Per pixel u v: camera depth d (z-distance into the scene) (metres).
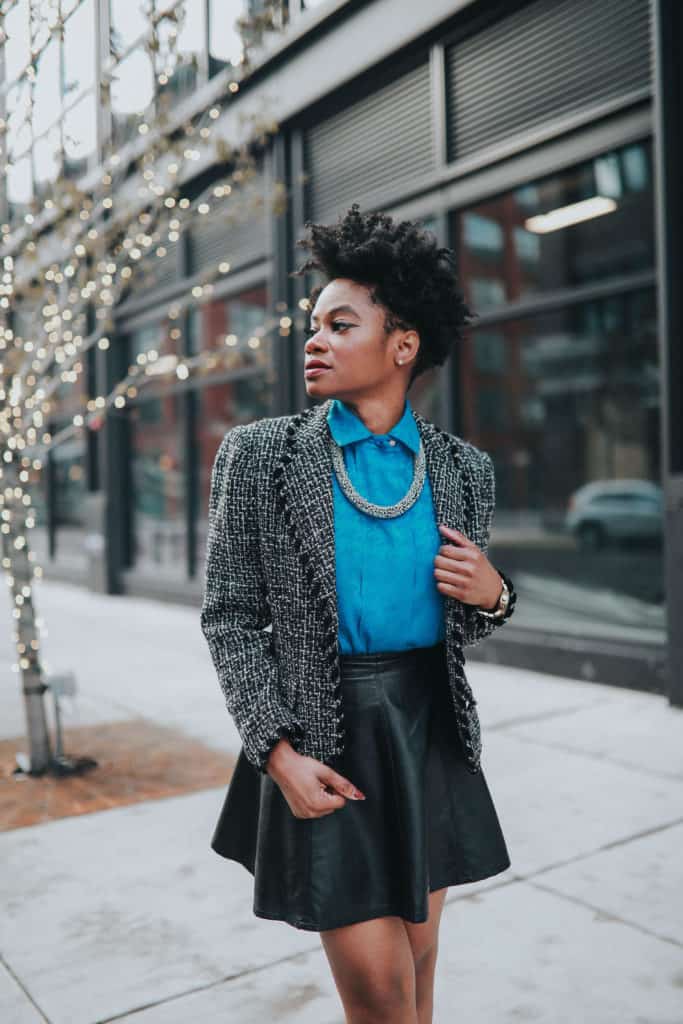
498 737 4.68
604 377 18.55
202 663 7.07
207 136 5.63
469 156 6.57
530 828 3.43
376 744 1.42
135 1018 2.22
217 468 1.50
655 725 4.87
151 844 3.38
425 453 1.50
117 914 2.80
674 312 5.11
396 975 1.42
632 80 5.45
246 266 8.95
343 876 1.38
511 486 20.73
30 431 4.79
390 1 6.83
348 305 1.40
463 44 6.55
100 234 5.29
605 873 3.02
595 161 5.89
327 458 1.43
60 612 10.20
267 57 7.75
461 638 1.47
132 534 11.66
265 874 1.44
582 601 8.27
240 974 2.43
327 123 7.89
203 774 4.21
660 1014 2.20
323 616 1.39
